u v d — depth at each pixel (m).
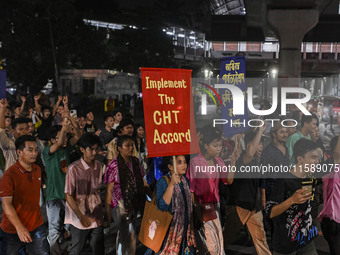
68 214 4.50
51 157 5.01
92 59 42.03
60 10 37.94
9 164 5.74
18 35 36.59
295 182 4.05
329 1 37.09
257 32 42.06
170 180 3.98
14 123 5.76
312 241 4.29
